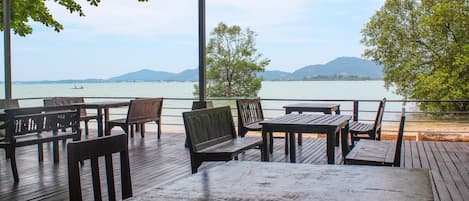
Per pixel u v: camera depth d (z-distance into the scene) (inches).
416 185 65.6
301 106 245.4
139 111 263.7
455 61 420.8
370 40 481.4
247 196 60.9
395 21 462.6
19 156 222.2
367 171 76.1
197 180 71.6
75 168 65.3
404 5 458.0
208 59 519.2
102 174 172.2
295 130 164.1
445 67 435.8
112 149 73.8
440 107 416.8
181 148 244.4
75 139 202.5
